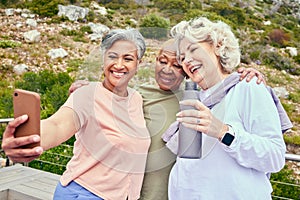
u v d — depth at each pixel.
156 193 1.47
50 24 13.38
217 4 13.28
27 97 0.89
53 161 4.68
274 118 1.32
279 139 1.32
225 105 1.33
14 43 11.98
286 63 12.21
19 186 3.17
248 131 1.34
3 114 7.29
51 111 6.36
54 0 14.20
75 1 14.38
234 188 1.34
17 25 13.15
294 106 10.38
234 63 1.34
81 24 13.38
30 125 0.89
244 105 1.35
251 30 13.23
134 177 1.30
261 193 1.38
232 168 1.36
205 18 1.31
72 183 1.29
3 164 3.92
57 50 11.70
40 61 11.34
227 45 1.31
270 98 1.36
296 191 4.34
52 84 8.88
